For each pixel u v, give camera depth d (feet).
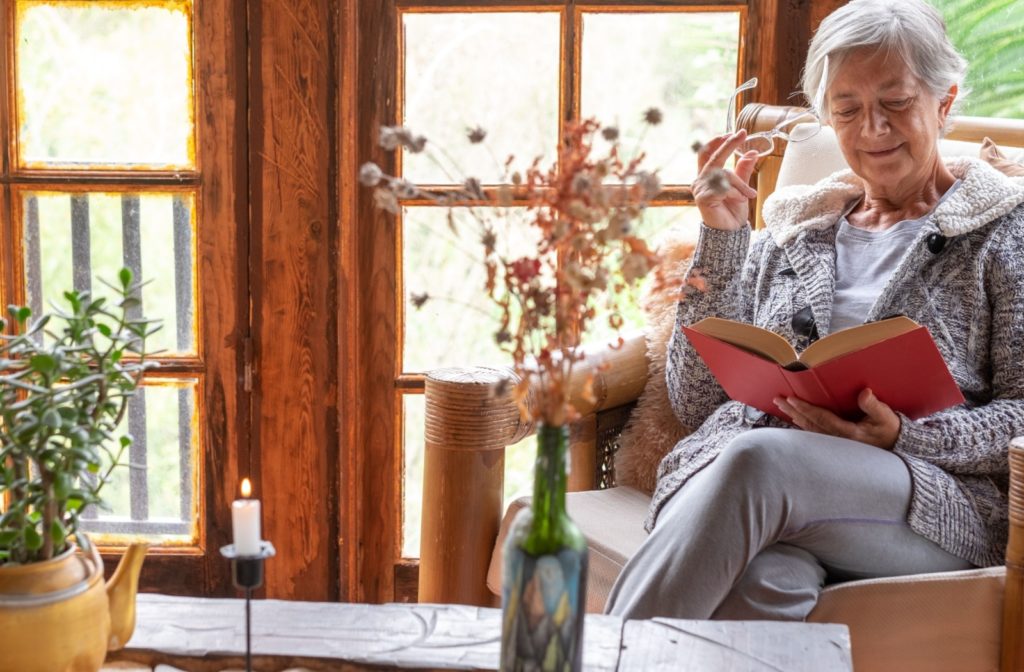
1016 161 5.63
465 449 5.27
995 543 4.78
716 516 4.37
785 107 6.48
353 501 7.19
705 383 5.55
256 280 7.02
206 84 6.86
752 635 3.67
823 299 5.28
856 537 4.54
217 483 7.25
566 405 2.95
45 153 7.02
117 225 7.07
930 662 4.45
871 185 5.42
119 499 7.31
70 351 3.13
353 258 6.94
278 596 7.36
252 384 7.13
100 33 6.90
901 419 4.66
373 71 6.90
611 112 6.95
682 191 6.93
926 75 5.07
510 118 6.98
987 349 5.03
